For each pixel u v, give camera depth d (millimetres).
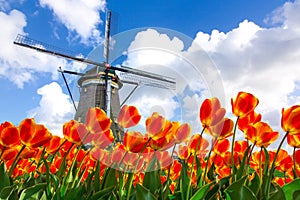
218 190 1767
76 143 1911
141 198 1477
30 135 1761
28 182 2090
